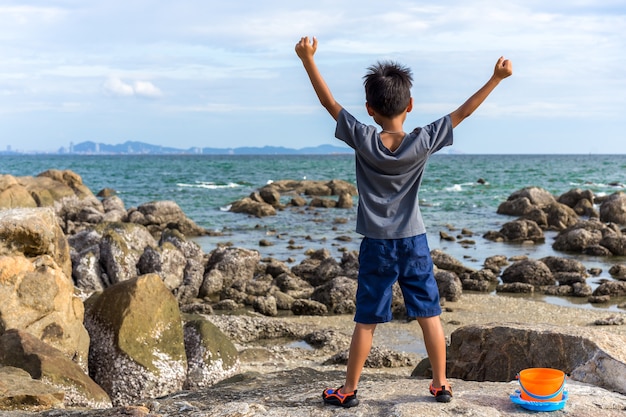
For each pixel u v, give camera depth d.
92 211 30.95
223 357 8.84
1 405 5.62
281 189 51.28
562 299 16.94
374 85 4.53
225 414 4.77
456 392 5.05
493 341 6.85
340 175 79.94
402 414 4.51
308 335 12.59
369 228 4.54
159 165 112.75
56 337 7.92
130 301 8.48
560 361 6.21
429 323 4.63
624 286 17.23
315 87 4.63
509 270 19.06
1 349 7.07
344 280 16.19
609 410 4.70
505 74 4.53
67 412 5.06
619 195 34.09
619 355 5.65
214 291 17.19
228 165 112.56
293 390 5.77
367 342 4.66
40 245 8.23
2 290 7.76
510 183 61.44
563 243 25.55
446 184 59.69
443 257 19.98
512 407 4.73
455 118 4.60
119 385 8.16
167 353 8.49
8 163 127.19
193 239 27.91
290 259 22.16
